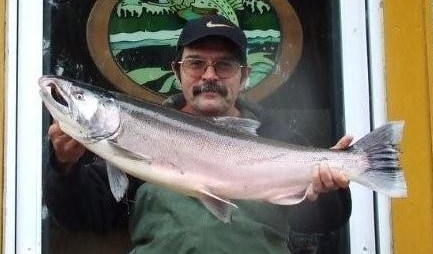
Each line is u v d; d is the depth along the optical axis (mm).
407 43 1560
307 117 1621
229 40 1496
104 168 1499
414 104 1549
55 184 1420
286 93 1650
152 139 1288
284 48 1650
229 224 1419
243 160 1307
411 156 1536
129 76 1634
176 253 1413
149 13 1647
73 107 1268
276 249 1445
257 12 1660
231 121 1333
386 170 1286
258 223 1434
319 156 1307
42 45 1550
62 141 1322
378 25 1569
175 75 1602
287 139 1587
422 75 1555
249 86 1650
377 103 1558
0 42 1522
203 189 1294
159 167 1289
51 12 1580
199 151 1300
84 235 1537
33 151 1513
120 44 1636
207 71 1497
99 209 1503
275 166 1309
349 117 1566
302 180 1310
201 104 1496
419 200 1527
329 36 1616
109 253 1547
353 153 1299
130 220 1511
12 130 1508
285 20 1650
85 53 1617
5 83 1517
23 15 1542
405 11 1563
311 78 1630
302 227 1481
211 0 1661
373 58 1564
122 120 1280
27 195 1503
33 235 1497
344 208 1445
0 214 1484
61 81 1273
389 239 1527
